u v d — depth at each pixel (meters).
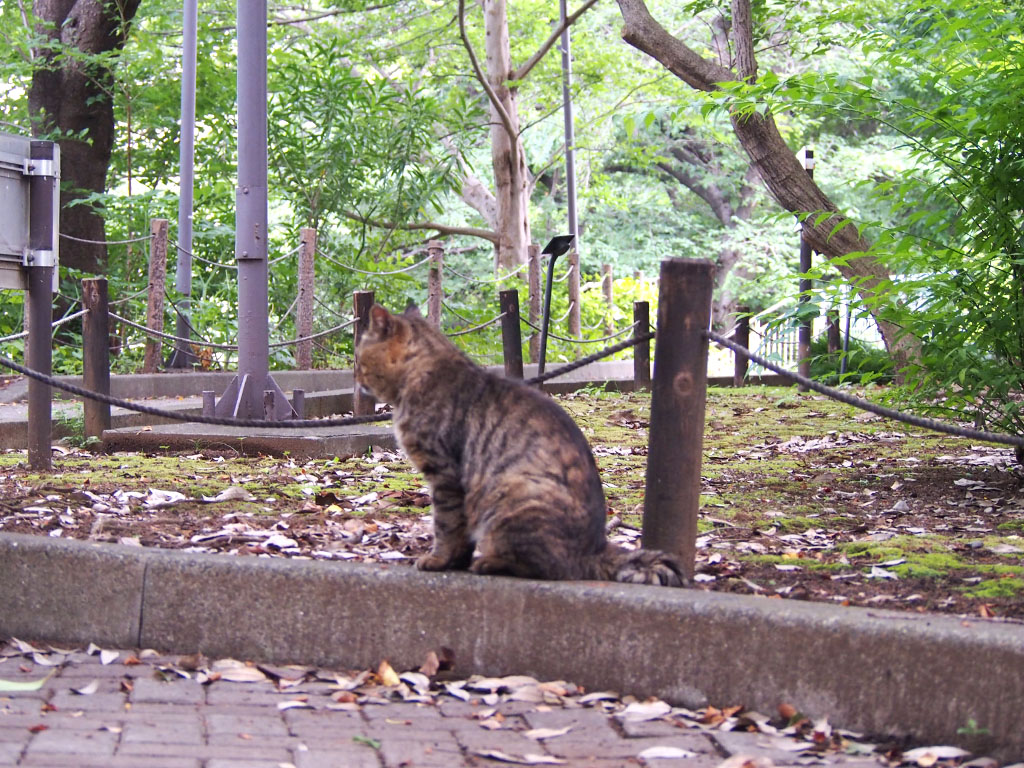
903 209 5.34
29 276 5.24
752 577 4.31
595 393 9.50
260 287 6.35
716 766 3.70
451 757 3.72
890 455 5.90
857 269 8.20
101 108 10.48
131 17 10.71
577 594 3.98
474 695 3.95
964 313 5.07
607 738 3.79
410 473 5.51
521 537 4.03
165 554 4.14
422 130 11.84
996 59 4.97
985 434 4.07
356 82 11.23
